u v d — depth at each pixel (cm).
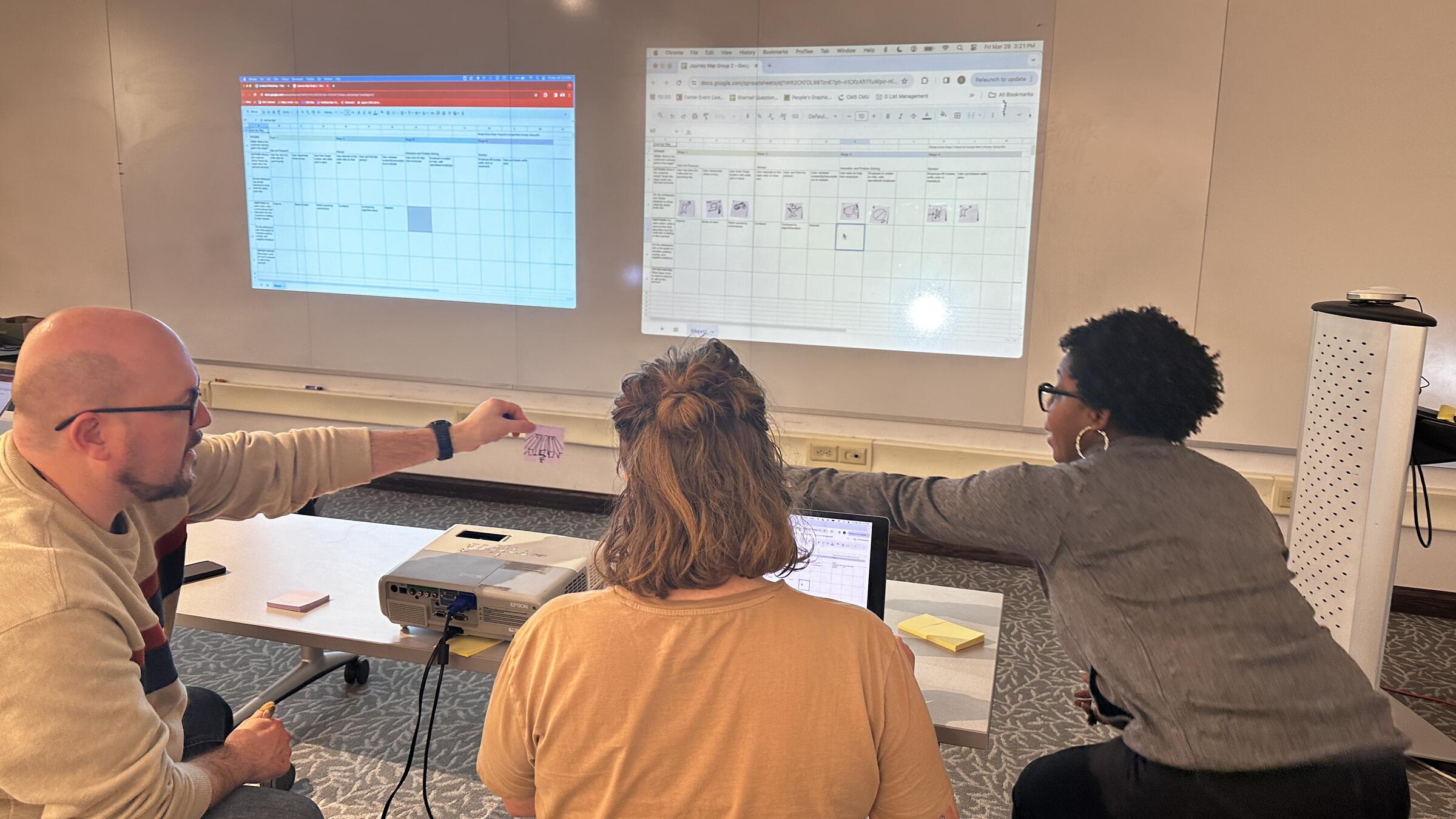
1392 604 346
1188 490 142
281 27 408
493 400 200
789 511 109
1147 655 138
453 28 389
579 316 401
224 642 311
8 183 457
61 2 431
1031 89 338
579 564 183
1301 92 314
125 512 141
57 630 116
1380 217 315
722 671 100
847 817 103
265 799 146
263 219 428
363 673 281
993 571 382
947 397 368
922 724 108
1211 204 329
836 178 362
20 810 118
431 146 402
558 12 377
